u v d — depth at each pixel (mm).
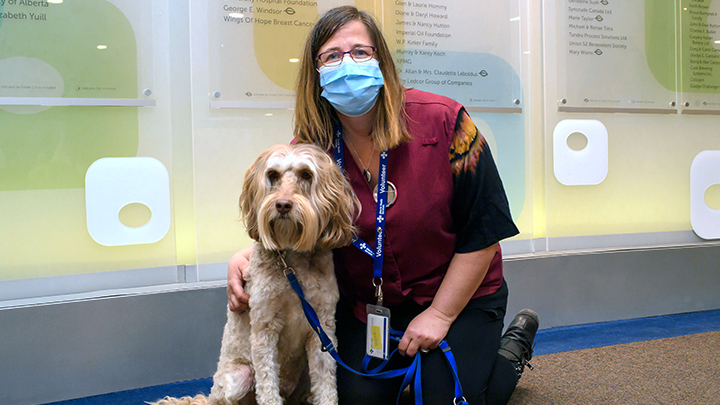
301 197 1427
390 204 1594
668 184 3504
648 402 1874
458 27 3016
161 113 2521
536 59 3197
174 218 2564
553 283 3023
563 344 2662
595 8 3268
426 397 1580
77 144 2375
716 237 3602
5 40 2254
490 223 1612
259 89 2633
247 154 2641
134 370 2270
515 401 1919
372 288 1691
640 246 3373
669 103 3467
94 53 2387
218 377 1601
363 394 1618
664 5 3426
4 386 2078
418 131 1615
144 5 2467
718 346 2539
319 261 1581
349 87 1499
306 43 1646
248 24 2598
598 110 3297
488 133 3100
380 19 2850
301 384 1772
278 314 1547
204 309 2385
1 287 2248
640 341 2674
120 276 2445
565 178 3229
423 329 1579
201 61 2539
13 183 2277
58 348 2152
